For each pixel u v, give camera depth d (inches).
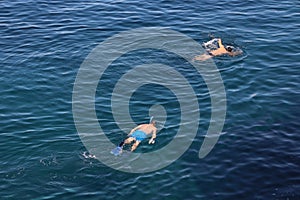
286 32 1176.8
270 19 1238.3
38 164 757.3
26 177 732.7
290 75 1014.4
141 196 707.4
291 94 954.7
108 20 1220.5
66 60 1047.6
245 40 1138.7
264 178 746.8
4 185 717.9
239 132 847.1
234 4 1321.4
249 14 1263.5
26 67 1026.7
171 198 707.4
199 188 725.9
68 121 861.8
